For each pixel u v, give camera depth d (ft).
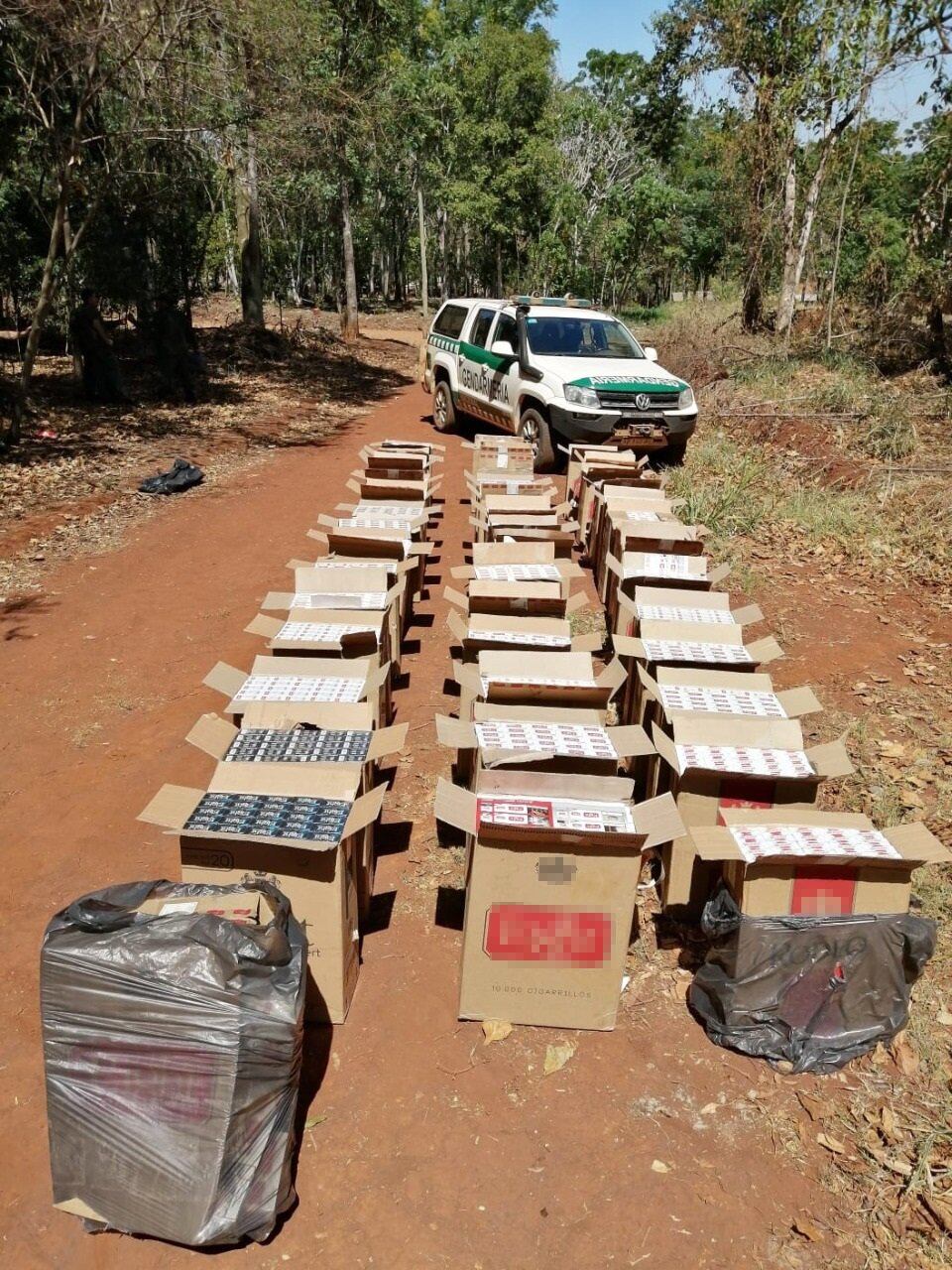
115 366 46.44
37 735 15.94
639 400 32.12
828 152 50.47
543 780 9.89
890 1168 8.66
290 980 7.77
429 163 109.81
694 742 11.50
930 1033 10.07
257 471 36.01
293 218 127.03
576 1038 10.02
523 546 18.07
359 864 10.64
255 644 19.83
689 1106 9.24
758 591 22.94
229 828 9.20
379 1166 8.57
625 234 99.71
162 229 50.80
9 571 24.18
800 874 9.30
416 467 25.89
